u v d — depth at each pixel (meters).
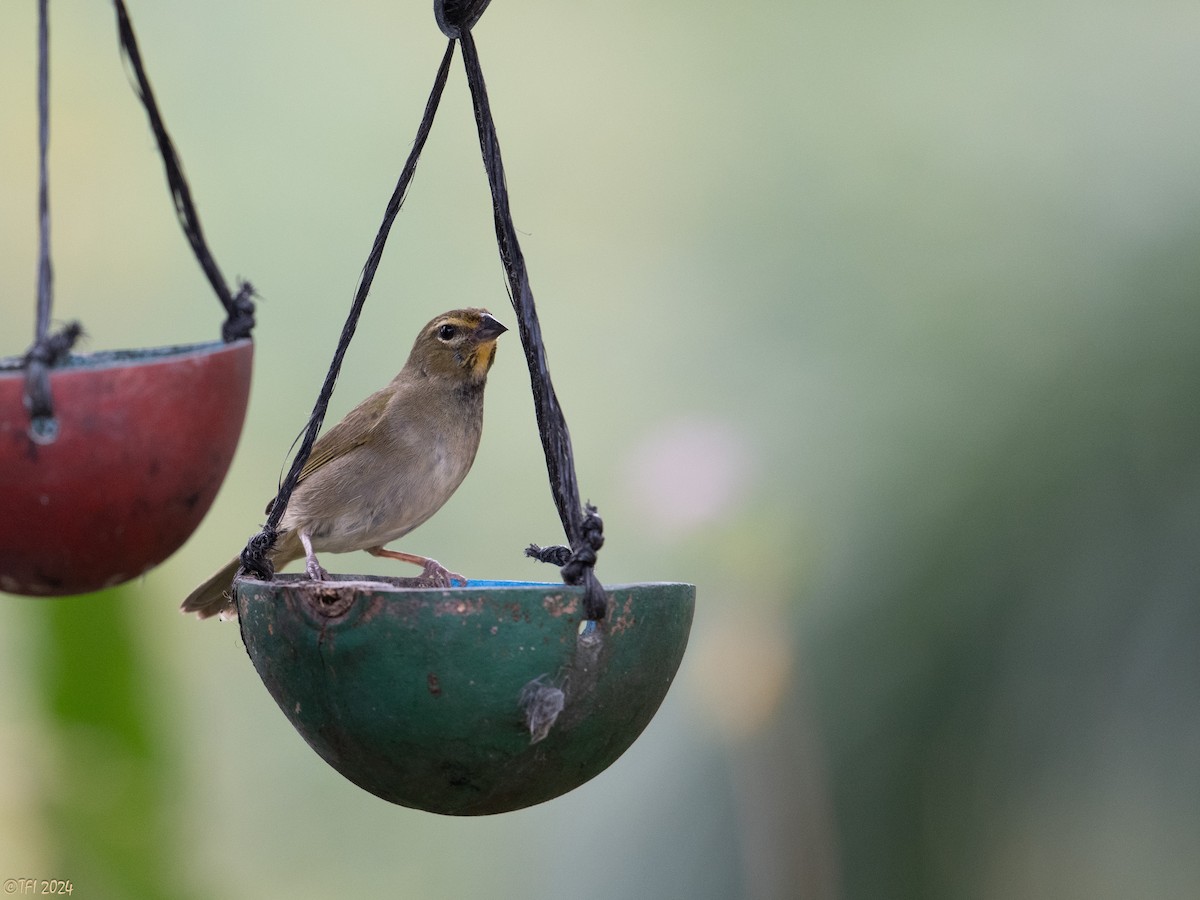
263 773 14.38
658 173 14.68
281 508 6.95
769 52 14.19
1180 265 10.17
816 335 11.31
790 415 10.80
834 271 11.85
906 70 12.91
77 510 5.66
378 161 15.57
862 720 9.93
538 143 15.51
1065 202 10.98
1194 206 10.41
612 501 12.23
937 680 9.92
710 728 10.56
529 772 6.07
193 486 5.98
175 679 8.43
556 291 14.58
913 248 11.49
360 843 14.50
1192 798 9.58
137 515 5.80
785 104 13.73
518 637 5.79
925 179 12.02
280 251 15.21
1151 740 9.66
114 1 6.53
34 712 7.97
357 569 14.05
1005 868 9.89
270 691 6.40
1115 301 10.22
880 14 13.39
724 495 10.24
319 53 15.84
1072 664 9.83
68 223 15.55
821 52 13.67
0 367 6.18
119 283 15.47
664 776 10.77
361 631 5.83
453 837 14.63
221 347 6.13
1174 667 9.62
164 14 15.80
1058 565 9.87
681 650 6.42
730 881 10.26
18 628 8.04
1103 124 11.34
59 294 15.38
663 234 14.38
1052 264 10.70
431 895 14.41
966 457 10.16
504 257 6.83
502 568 13.78
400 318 15.02
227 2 15.84
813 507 10.31
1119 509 9.84
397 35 15.96
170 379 5.79
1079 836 9.85
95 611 8.05
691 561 10.30
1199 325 9.96
